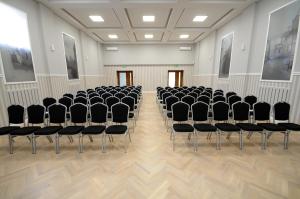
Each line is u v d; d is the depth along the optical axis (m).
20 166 2.80
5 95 4.37
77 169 2.71
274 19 5.11
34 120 3.64
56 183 2.36
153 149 3.43
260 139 3.92
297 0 4.28
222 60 8.77
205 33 10.13
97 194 2.14
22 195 2.12
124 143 3.74
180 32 9.83
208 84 10.70
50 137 3.75
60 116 3.62
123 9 6.34
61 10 6.48
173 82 14.02
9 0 4.55
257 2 5.95
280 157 3.09
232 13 6.91
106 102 4.88
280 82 4.86
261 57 5.79
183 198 2.07
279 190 2.21
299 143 3.68
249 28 6.32
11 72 4.58
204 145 3.62
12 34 4.65
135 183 2.35
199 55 12.48
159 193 2.16
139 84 13.89
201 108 3.72
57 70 6.96
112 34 10.34
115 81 13.87
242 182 2.38
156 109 7.27
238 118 3.74
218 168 2.73
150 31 9.55
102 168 2.73
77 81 9.04
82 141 3.52
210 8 6.39
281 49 4.82
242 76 6.83
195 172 2.62
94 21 7.89
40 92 5.89
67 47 7.88
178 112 3.72
